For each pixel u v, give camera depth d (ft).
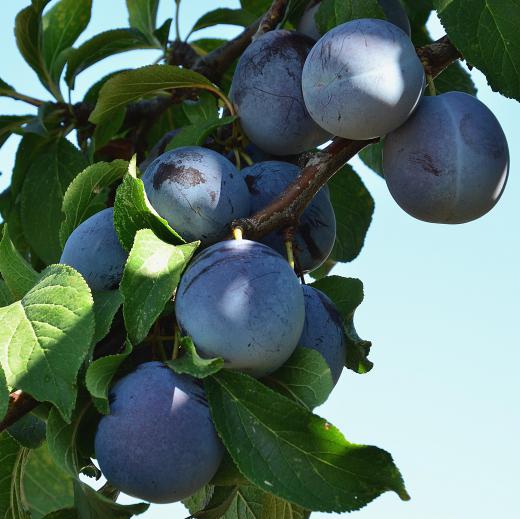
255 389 1.82
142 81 2.26
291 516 2.02
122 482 1.82
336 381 2.01
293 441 1.82
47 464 2.39
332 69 2.03
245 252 1.87
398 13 2.37
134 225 1.93
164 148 2.53
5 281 2.04
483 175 2.11
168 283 1.84
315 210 2.16
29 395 1.87
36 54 2.70
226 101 2.23
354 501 1.79
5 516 2.05
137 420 1.82
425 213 2.16
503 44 2.10
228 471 1.89
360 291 2.14
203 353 1.84
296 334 1.85
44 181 2.64
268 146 2.20
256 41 2.22
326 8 2.24
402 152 2.13
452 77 2.57
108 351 1.92
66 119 2.73
